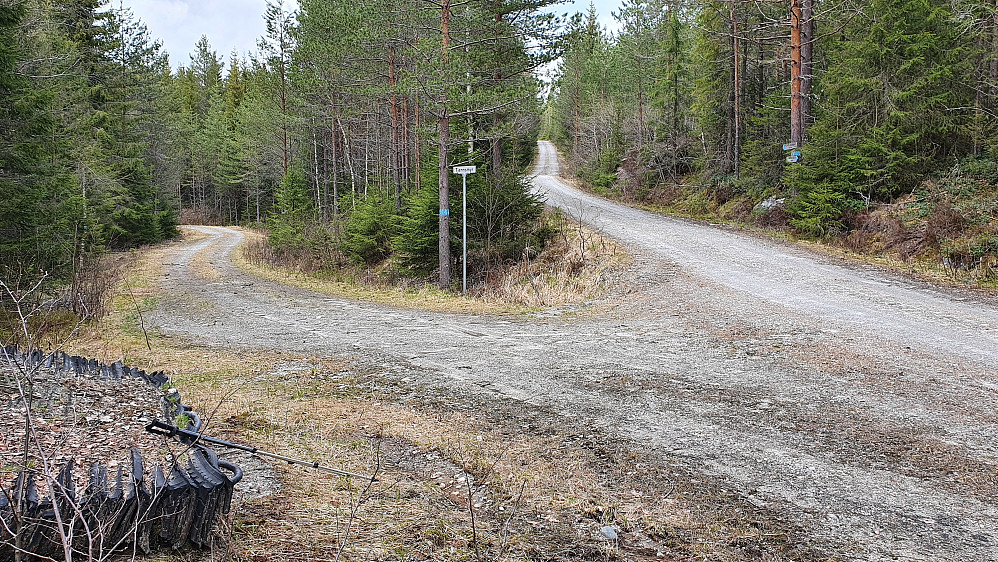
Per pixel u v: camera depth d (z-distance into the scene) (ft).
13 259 34.73
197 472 9.95
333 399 21.09
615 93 146.72
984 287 37.19
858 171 53.36
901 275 41.60
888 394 20.06
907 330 28.27
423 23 53.11
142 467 10.12
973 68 50.31
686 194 93.71
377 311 42.19
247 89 191.42
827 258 48.62
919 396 19.75
